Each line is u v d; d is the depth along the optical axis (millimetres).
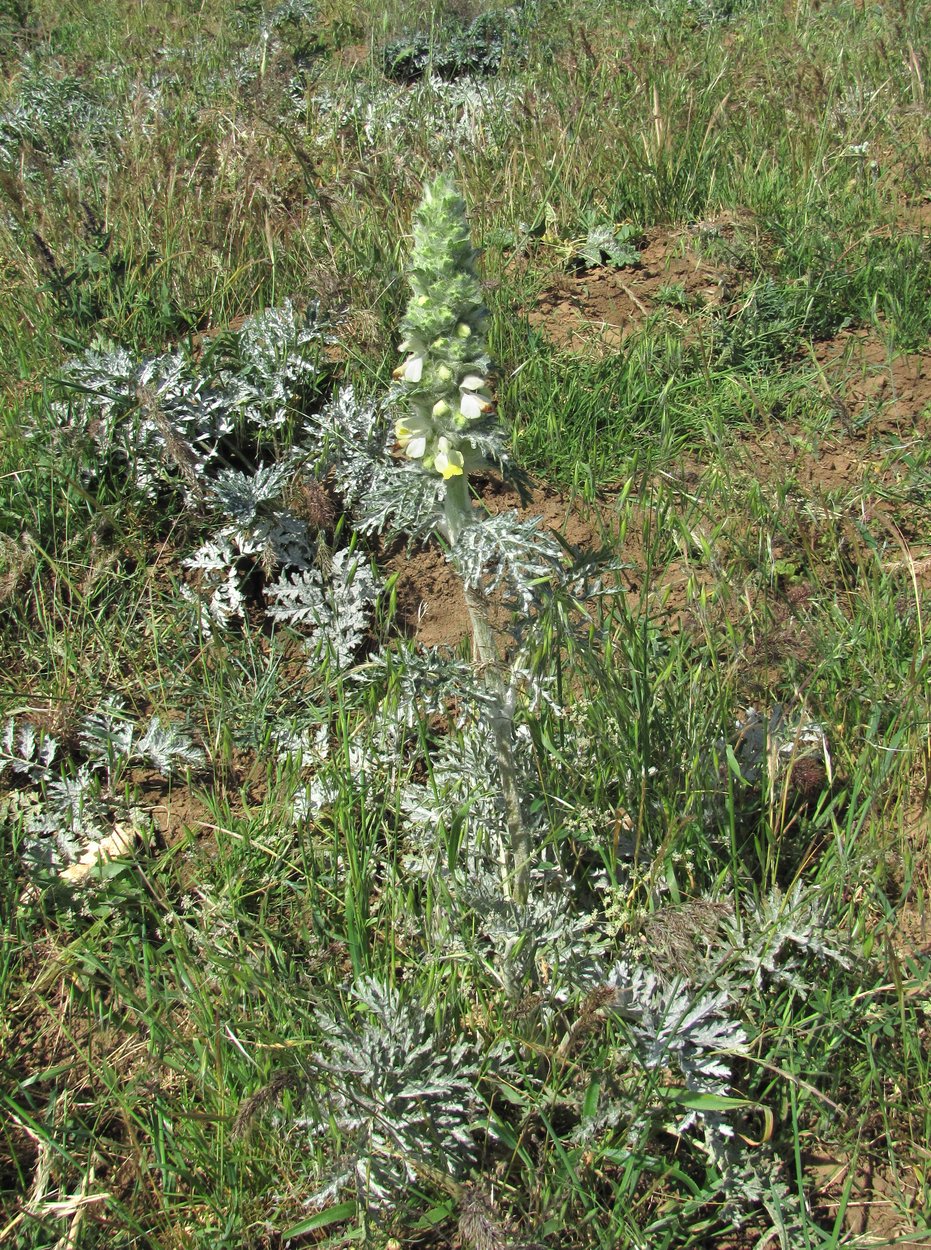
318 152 6953
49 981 2787
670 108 6969
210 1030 2471
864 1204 2309
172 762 3359
